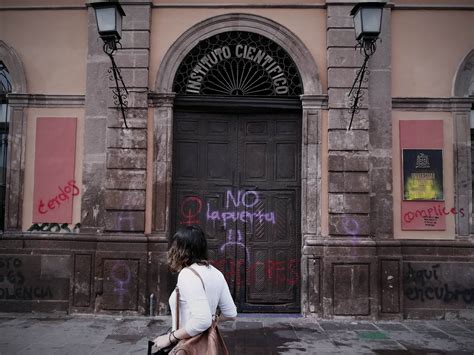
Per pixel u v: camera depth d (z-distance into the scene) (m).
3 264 7.56
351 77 7.60
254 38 7.91
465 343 6.16
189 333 2.66
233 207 7.85
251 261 7.77
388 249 7.43
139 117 7.58
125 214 7.46
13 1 7.87
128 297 7.32
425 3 7.85
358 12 6.71
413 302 7.48
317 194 7.54
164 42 7.76
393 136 7.68
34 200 7.67
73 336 6.30
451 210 7.61
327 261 7.34
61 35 7.87
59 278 7.52
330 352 5.73
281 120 7.95
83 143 7.70
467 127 7.68
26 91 7.79
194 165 7.88
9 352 5.59
